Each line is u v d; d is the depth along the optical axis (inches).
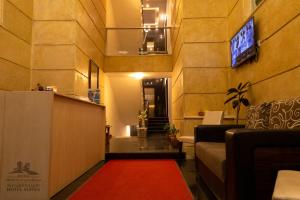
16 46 190.1
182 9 226.5
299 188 49.2
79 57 223.9
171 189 115.3
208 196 106.6
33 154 98.1
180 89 247.1
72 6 214.1
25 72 201.8
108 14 368.5
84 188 116.6
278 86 130.6
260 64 151.9
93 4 277.0
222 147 112.9
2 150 98.3
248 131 69.2
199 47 221.6
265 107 108.0
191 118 216.8
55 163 106.0
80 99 136.4
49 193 97.8
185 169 160.7
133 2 398.3
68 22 213.5
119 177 137.9
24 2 201.2
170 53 354.6
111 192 110.7
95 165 172.4
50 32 212.8
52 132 100.8
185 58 221.6
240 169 68.2
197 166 143.6
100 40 314.5
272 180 67.9
